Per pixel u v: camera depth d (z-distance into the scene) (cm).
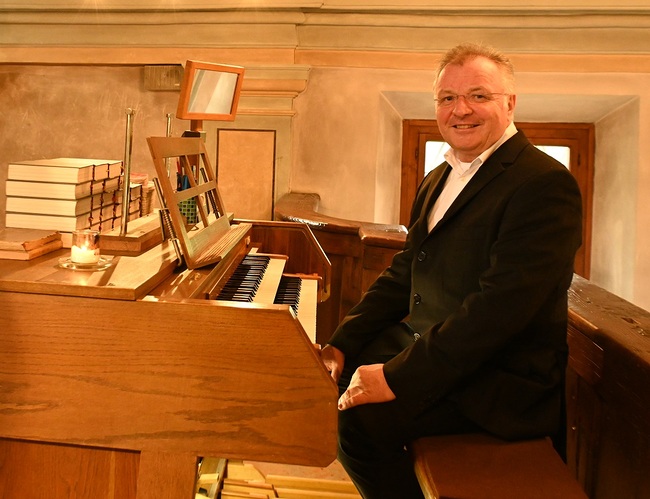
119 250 197
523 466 156
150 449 156
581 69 492
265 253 312
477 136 186
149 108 529
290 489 246
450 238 185
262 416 154
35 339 154
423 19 484
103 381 154
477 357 166
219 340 152
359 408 175
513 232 170
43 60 521
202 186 235
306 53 511
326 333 398
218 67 246
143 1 488
